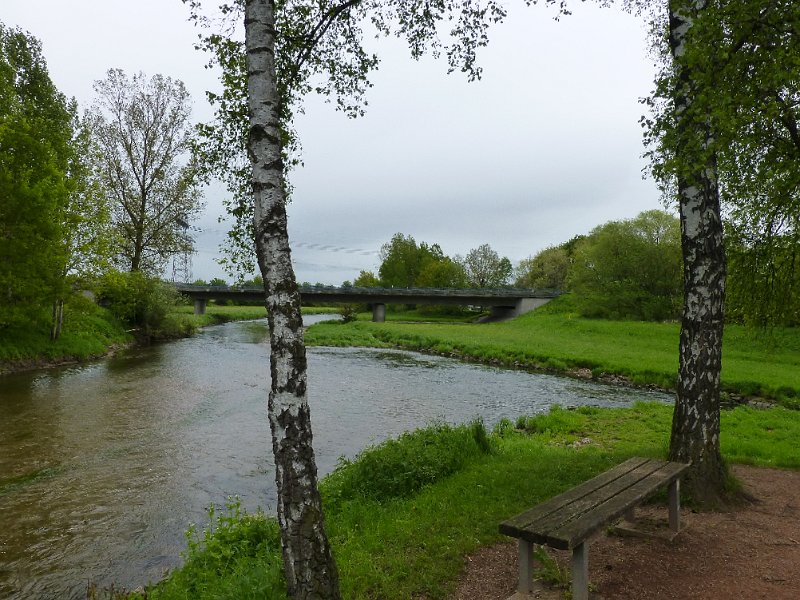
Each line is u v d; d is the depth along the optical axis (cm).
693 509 701
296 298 427
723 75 646
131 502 969
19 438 1372
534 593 482
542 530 430
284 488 412
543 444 1268
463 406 1948
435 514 698
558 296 6962
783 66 632
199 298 6925
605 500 508
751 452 1166
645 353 3394
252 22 438
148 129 3456
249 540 670
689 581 507
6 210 2269
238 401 1894
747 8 624
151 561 760
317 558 410
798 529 639
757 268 1181
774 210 1080
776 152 969
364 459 929
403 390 2278
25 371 2419
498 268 10550
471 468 933
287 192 844
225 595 498
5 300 2370
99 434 1421
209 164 829
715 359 724
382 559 559
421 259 10294
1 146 2323
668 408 1811
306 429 419
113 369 2586
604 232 5972
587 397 2206
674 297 5319
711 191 712
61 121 3177
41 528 861
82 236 2795
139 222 3503
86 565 747
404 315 9031
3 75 2639
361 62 902
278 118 440
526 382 2597
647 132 747
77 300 2805
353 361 3341
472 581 520
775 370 2639
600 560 559
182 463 1189
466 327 5716
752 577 513
